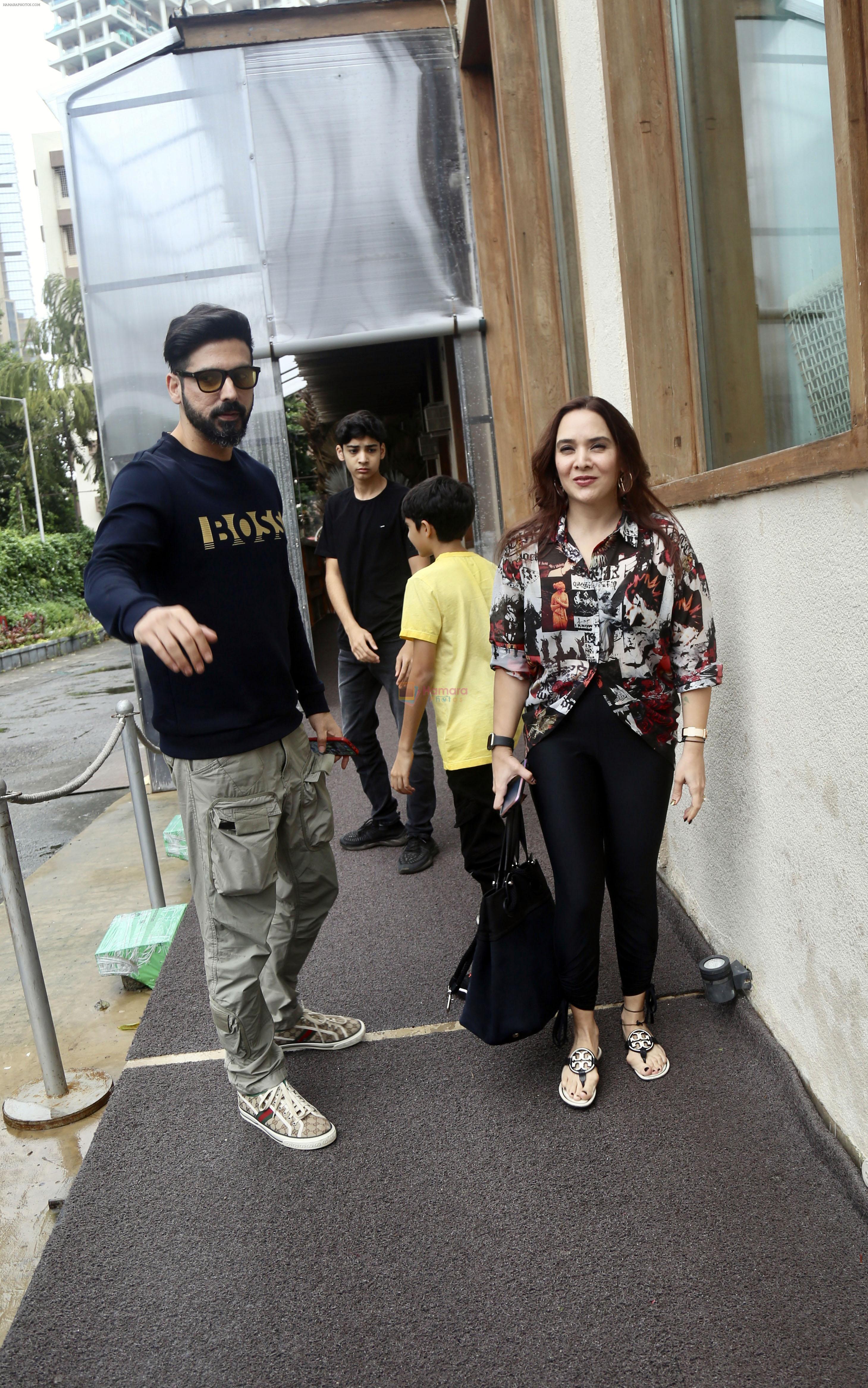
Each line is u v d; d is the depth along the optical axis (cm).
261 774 236
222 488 230
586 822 237
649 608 225
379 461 426
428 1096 260
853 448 172
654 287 324
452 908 384
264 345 679
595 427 219
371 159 670
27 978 307
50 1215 260
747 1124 233
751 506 236
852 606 187
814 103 224
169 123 664
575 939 239
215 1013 244
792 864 231
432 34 660
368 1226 214
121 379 678
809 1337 174
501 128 514
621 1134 235
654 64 314
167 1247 214
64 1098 312
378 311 679
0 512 4091
